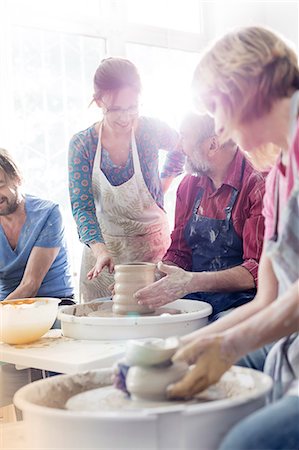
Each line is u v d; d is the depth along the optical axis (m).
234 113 1.22
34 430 1.04
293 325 1.06
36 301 1.99
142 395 1.11
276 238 1.29
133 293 1.92
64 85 3.33
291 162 1.19
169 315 1.79
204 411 0.98
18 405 1.09
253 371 1.22
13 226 2.59
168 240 2.57
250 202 1.99
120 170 2.43
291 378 1.28
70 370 1.55
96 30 3.40
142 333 1.77
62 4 3.29
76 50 3.37
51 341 1.84
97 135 2.43
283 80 1.20
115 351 1.65
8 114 3.09
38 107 3.25
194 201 2.13
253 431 0.94
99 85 2.26
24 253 2.57
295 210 1.17
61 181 3.33
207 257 2.09
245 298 2.00
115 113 2.27
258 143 1.28
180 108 3.61
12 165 2.53
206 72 1.24
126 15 3.49
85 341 1.81
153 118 2.52
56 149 3.31
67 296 2.66
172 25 3.66
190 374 1.07
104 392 1.21
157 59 3.62
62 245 2.67
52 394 1.22
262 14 3.68
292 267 1.20
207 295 2.09
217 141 1.98
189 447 0.98
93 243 2.34
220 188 2.05
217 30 3.74
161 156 3.54
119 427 0.97
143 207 2.48
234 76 1.20
